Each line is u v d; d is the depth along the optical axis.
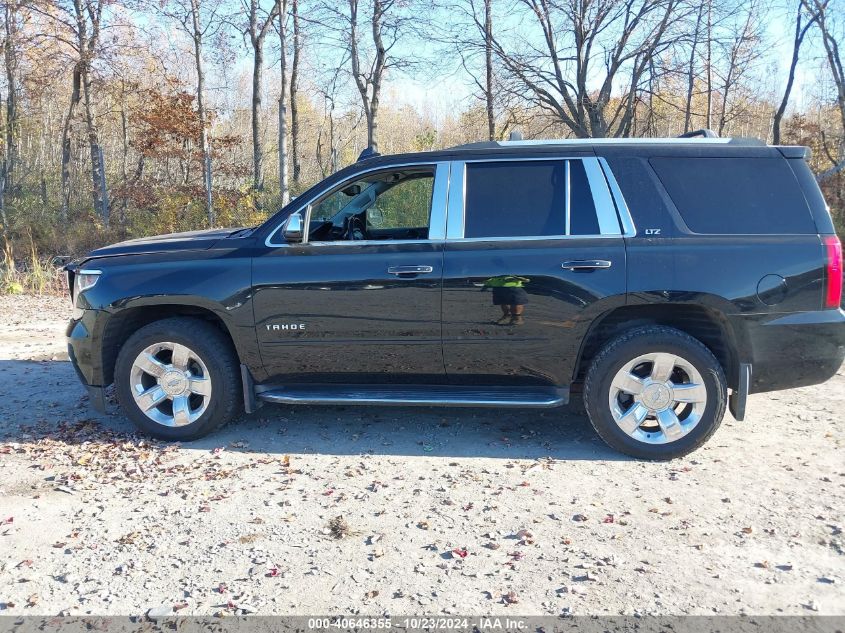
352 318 4.64
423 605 3.01
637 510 3.85
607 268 4.40
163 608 3.00
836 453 4.61
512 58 19.30
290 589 3.14
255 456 4.69
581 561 3.33
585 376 4.70
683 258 4.35
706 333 4.65
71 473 4.40
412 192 5.10
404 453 4.73
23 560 3.40
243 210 18.05
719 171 4.51
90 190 22.59
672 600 3.02
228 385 4.84
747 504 3.89
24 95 25.62
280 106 20.19
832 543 3.46
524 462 4.55
